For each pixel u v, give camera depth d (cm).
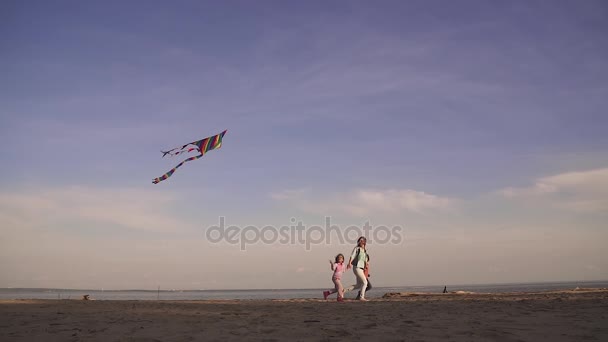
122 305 1202
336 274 1515
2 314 956
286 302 1368
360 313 962
